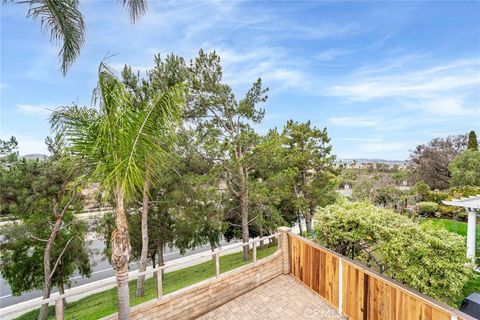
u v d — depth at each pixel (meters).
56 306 3.37
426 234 4.59
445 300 4.43
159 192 9.62
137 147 3.55
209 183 8.89
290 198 12.04
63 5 4.46
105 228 9.65
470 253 8.70
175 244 11.05
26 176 7.50
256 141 9.02
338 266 4.75
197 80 9.05
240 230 13.55
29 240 8.59
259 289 5.67
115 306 7.44
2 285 12.42
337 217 5.53
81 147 3.52
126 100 3.49
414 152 29.39
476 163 20.66
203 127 9.41
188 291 4.62
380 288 3.92
